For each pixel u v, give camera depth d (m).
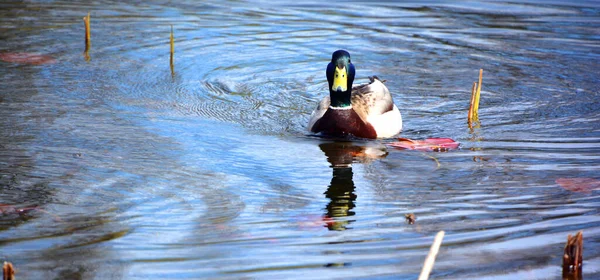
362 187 10.42
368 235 8.55
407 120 14.20
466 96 15.58
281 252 8.02
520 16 21.69
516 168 11.25
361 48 18.66
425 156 11.98
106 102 14.47
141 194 9.89
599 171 11.05
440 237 6.16
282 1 23.22
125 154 11.61
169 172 10.84
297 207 9.58
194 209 9.41
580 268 7.51
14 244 8.18
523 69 17.23
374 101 13.70
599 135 12.98
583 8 22.59
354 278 7.31
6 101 14.20
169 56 17.64
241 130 13.32
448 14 21.88
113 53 17.62
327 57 18.03
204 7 22.28
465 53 18.36
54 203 9.48
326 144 12.70
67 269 7.52
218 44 18.67
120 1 22.67
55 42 18.25
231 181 10.55
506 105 14.96
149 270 7.52
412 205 9.66
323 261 7.76
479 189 10.29
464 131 13.43
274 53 18.17
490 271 7.48
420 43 19.08
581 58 17.95
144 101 14.69
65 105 14.15
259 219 9.08
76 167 10.91
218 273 7.46
